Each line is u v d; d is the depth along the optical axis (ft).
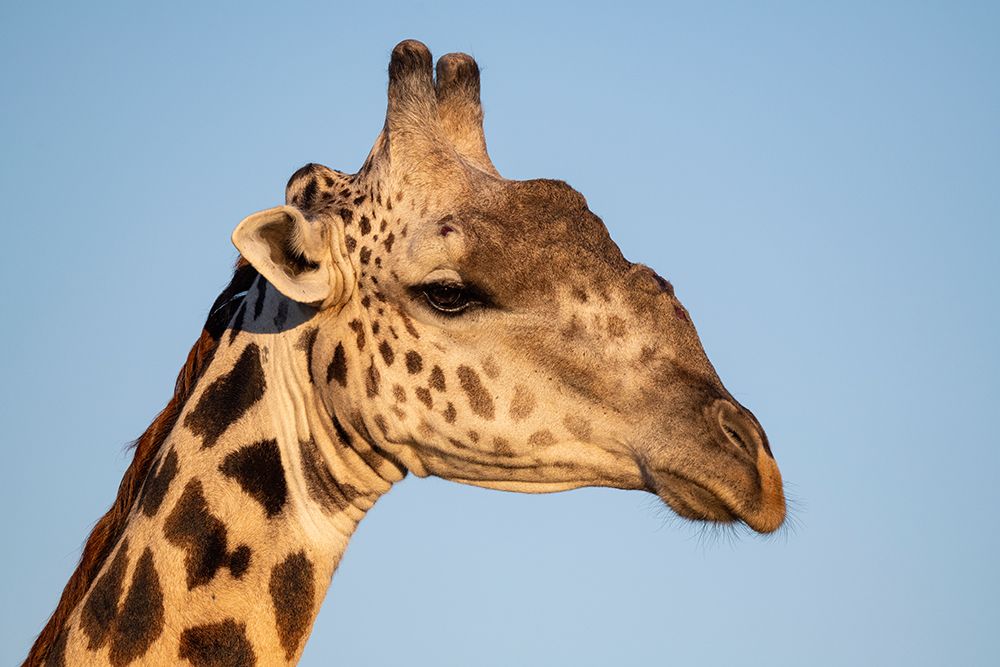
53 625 38.52
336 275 39.96
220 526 38.09
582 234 39.63
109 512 39.86
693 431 38.11
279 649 38.06
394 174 40.42
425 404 39.65
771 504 37.55
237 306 42.24
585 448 39.58
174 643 36.83
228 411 39.58
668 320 39.34
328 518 40.16
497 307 39.06
